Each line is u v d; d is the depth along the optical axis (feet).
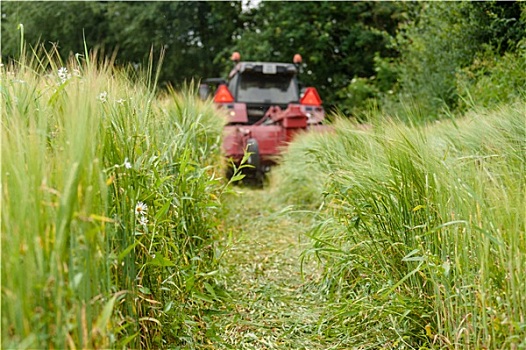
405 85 29.53
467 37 24.88
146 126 9.28
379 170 10.11
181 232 10.14
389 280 9.08
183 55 69.00
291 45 61.87
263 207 23.41
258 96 38.06
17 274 4.76
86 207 5.41
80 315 5.26
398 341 8.47
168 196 9.58
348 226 10.42
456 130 12.78
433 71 27.09
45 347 4.99
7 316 4.73
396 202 9.63
